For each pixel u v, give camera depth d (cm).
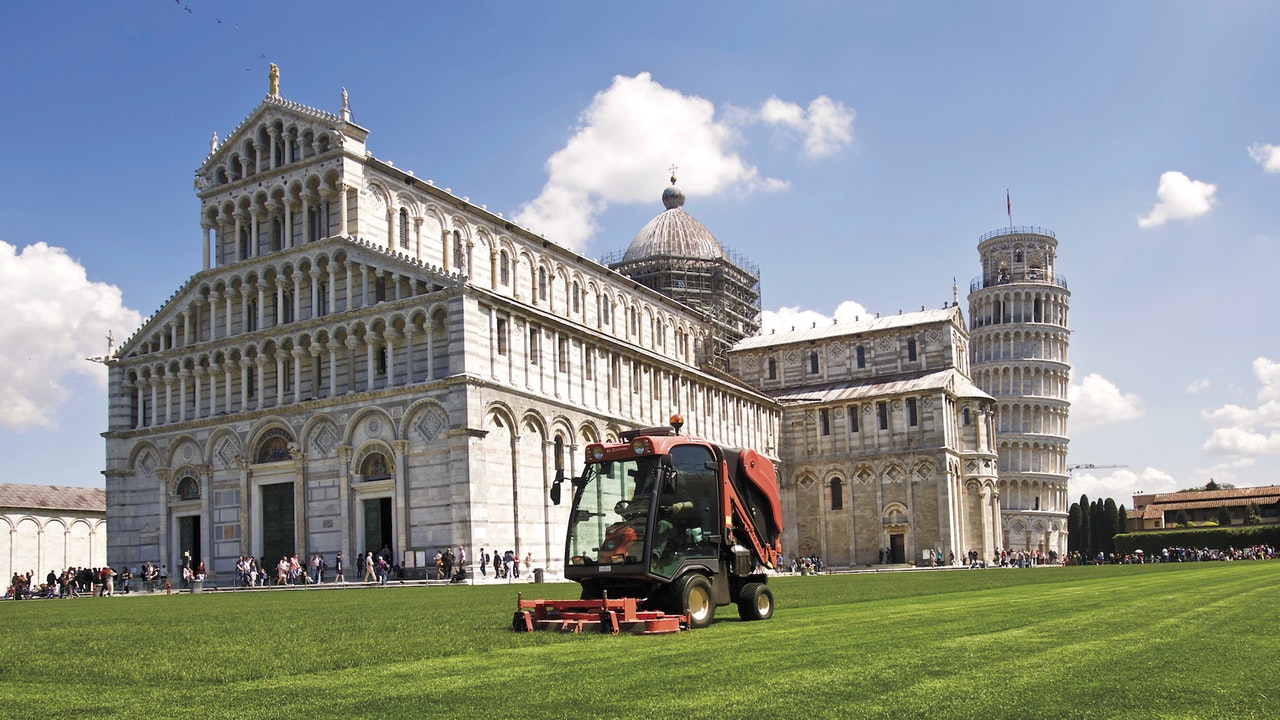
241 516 7975
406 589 5950
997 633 2134
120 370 8838
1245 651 1764
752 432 11681
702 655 1866
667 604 2552
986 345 17600
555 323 8025
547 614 2603
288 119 8219
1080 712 1253
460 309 7081
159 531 8475
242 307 8325
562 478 2809
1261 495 19088
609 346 8800
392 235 8125
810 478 12269
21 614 4331
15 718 1428
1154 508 19762
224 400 8362
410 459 7206
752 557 2928
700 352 13088
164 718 1392
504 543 7188
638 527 2578
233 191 8450
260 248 8362
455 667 1819
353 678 1720
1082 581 5106
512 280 9431
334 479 7556
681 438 2744
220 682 1742
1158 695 1355
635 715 1297
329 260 7794
